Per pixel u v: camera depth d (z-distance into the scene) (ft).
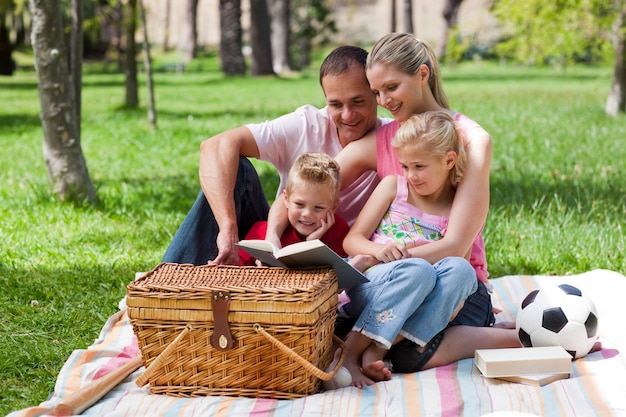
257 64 98.84
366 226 12.71
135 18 53.11
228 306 10.74
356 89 13.25
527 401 10.82
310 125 14.39
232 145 13.78
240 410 10.66
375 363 11.56
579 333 12.16
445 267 11.74
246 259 13.41
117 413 10.59
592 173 29.27
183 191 27.12
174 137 40.91
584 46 47.85
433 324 11.75
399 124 13.26
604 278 16.26
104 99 64.59
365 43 165.37
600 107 53.11
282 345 10.71
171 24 178.09
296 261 11.34
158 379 11.27
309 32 128.16
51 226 21.81
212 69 118.21
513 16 45.27
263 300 10.67
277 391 11.05
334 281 11.45
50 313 15.24
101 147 37.88
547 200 24.94
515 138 38.78
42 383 12.21
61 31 23.79
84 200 23.93
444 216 12.62
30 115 51.88
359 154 13.55
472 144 12.52
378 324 11.62
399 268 11.57
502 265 18.58
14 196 25.41
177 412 10.63
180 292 10.86
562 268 18.49
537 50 48.32
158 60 138.10
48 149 24.11
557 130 41.50
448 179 12.57
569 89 72.23
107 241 20.51
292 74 105.70
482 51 128.26
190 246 13.60
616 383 11.30
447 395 11.00
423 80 12.79
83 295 16.35
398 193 12.77
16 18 96.63
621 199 24.20
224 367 11.07
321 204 12.71
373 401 10.86
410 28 97.76
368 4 171.83
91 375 11.98
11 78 91.50
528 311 12.35
